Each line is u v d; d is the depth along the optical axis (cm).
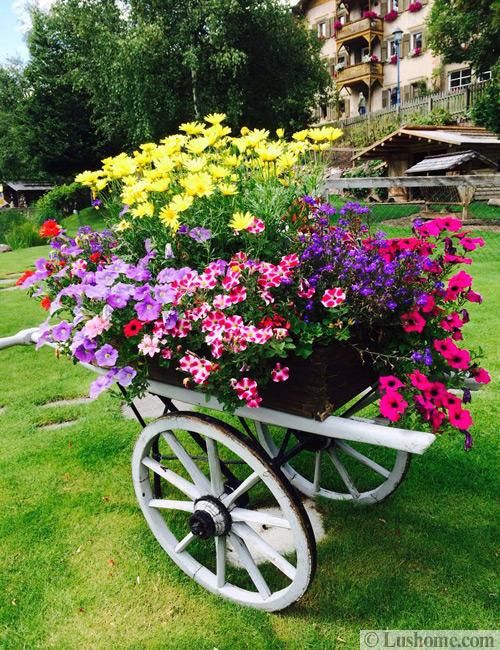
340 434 151
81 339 173
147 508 212
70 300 200
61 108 2653
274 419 165
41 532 237
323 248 179
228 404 161
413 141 1448
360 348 170
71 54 2467
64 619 191
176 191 200
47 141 2691
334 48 2997
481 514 231
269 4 1884
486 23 1351
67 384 409
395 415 144
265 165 203
